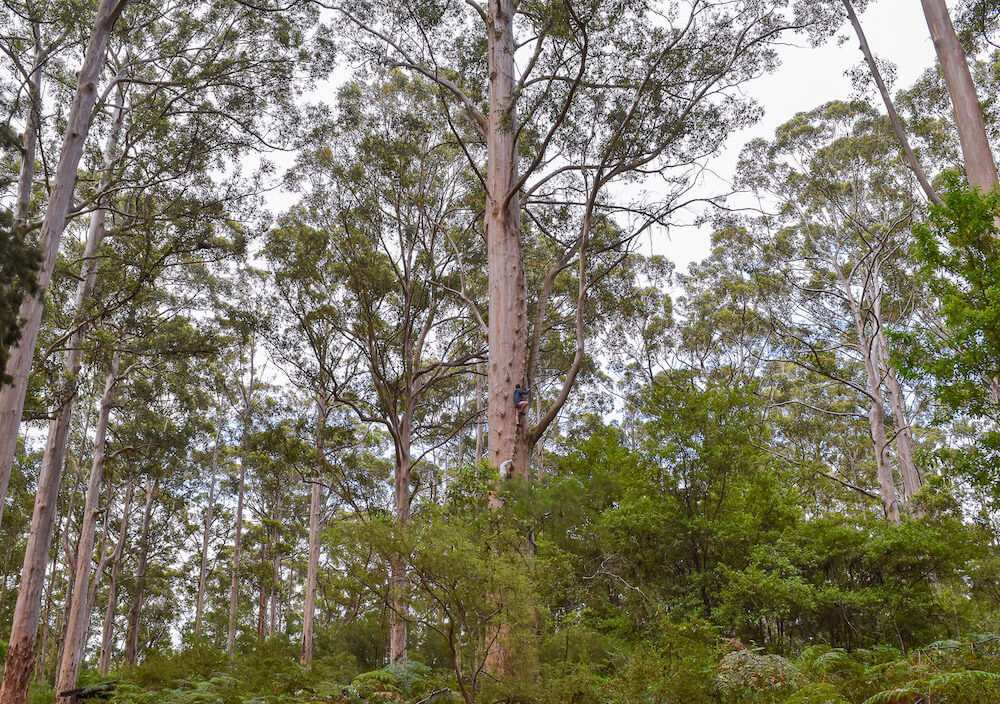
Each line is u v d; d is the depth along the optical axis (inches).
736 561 483.8
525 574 222.2
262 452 1262.3
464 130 896.9
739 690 251.6
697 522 491.5
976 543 447.2
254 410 1339.8
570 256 671.1
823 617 445.4
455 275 954.1
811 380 1365.7
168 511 1569.9
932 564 445.1
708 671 258.2
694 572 494.0
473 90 738.8
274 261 850.8
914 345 382.6
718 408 544.7
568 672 248.8
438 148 902.4
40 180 824.9
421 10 695.1
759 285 1190.3
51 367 765.3
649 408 577.3
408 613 216.2
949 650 281.4
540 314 623.2
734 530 481.4
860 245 1145.4
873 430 1050.1
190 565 1722.4
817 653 314.2
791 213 1175.6
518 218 623.5
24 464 1429.6
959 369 365.1
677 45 620.7
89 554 951.6
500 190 618.8
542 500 346.9
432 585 204.1
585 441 565.9
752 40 625.6
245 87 785.6
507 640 210.8
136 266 795.4
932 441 1307.8
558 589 311.3
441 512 233.6
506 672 212.4
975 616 426.3
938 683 202.4
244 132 794.2
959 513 768.9
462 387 1346.0
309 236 847.7
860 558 466.9
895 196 1058.7
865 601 427.2
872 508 1081.4
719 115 631.2
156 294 1041.5
